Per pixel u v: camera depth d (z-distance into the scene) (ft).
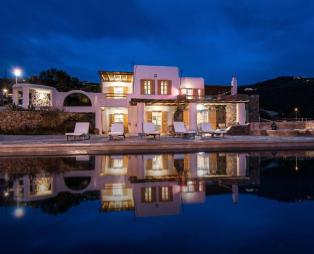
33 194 15.55
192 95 76.43
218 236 9.51
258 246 8.75
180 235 9.63
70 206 13.15
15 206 13.23
